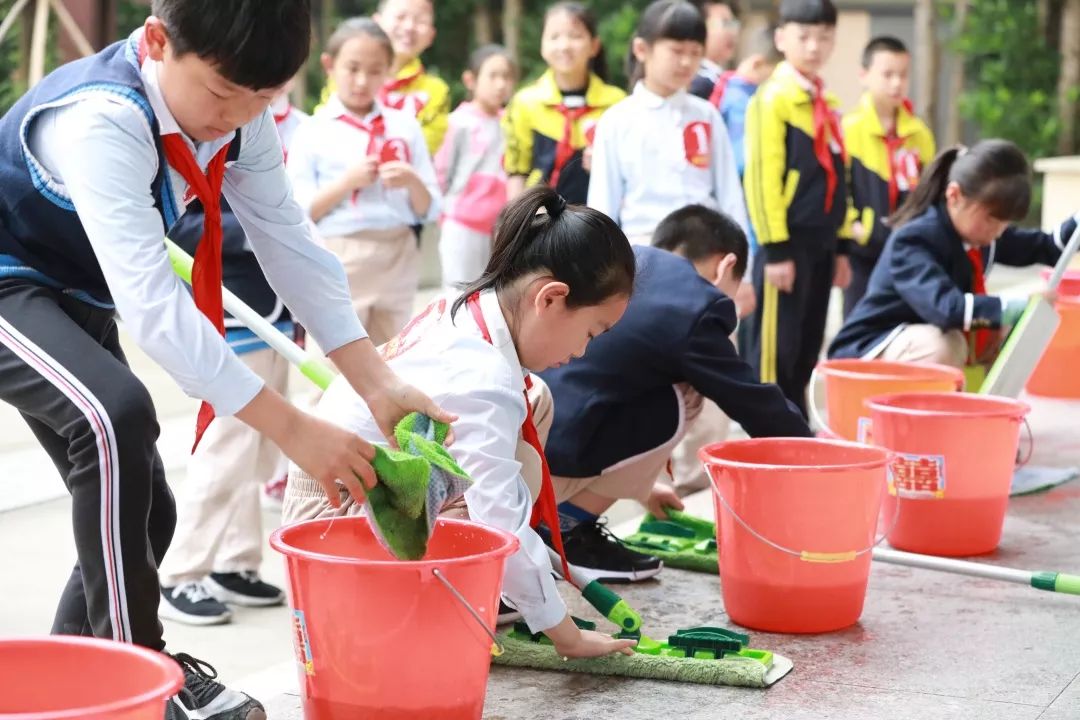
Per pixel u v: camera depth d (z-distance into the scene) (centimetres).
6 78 1033
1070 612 317
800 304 579
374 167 482
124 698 185
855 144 644
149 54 211
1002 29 1382
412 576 219
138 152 216
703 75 663
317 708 233
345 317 249
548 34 627
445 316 268
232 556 394
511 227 262
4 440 576
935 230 455
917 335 460
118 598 223
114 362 223
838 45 1526
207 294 236
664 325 335
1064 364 567
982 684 272
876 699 264
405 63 701
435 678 225
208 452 388
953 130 1427
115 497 219
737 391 334
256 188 246
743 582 304
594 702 263
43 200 226
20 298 227
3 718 162
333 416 272
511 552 229
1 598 391
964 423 350
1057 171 824
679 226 376
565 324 260
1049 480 432
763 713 257
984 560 357
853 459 312
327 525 246
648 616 316
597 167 524
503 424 257
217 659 356
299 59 206
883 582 341
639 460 348
